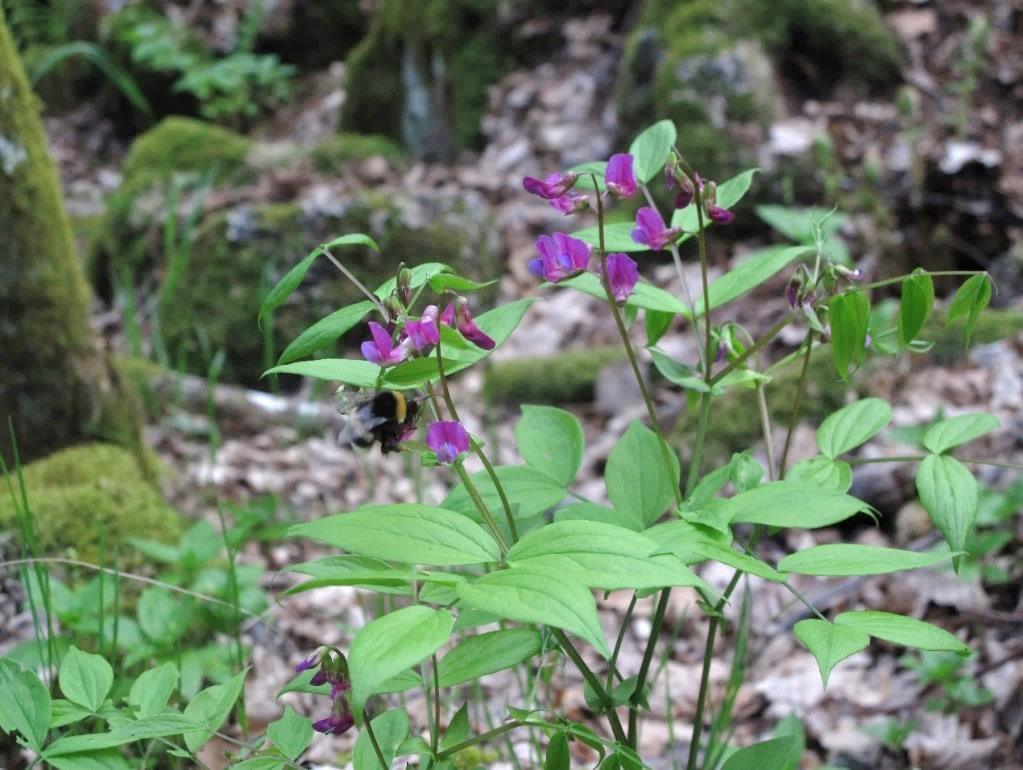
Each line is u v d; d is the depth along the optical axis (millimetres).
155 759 2834
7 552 3746
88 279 7281
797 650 3818
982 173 6195
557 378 5734
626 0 8125
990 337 5203
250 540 4500
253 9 10016
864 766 3217
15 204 4199
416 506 1624
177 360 6539
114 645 2842
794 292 1967
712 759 2838
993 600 3783
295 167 7691
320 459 5398
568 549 1534
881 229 6203
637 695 2002
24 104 4285
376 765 1849
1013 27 7418
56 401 4387
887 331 2148
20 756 3053
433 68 8211
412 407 1762
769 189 6527
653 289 2135
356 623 3984
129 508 4082
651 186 6750
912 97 6535
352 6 10398
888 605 3887
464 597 1425
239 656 3084
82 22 10484
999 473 4336
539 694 3533
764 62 6957
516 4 8188
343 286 6602
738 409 4906
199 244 6684
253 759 1854
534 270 1925
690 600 4125
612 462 2166
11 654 3000
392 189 7113
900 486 4438
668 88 6922
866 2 7305
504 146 7840
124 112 10508
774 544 4438
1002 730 3248
